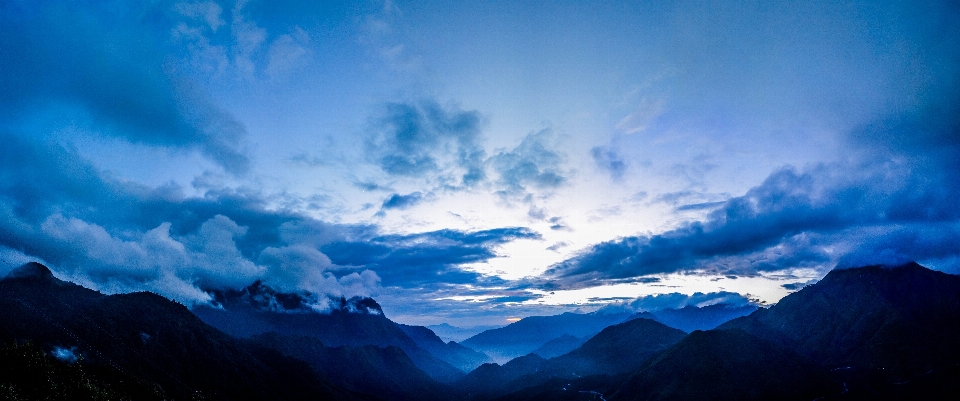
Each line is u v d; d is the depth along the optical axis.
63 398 146.00
